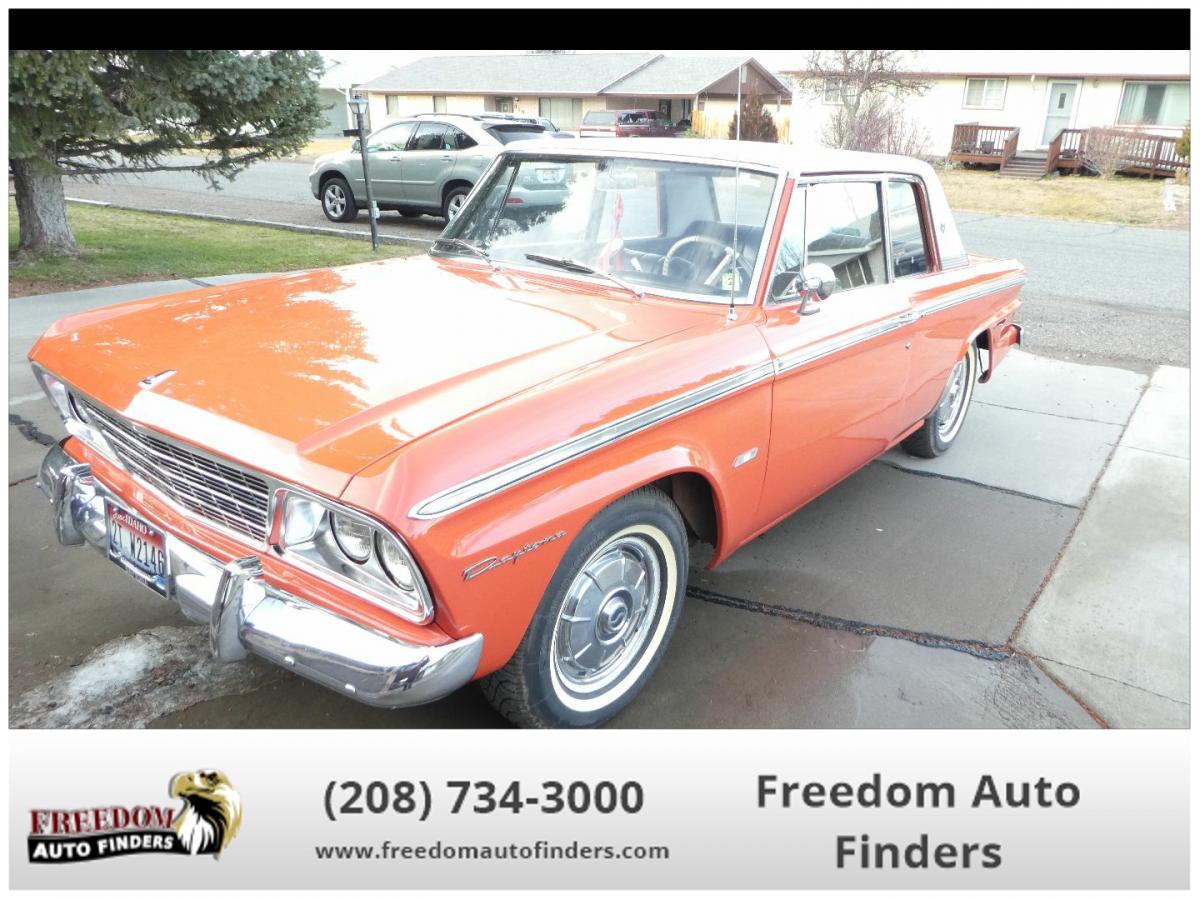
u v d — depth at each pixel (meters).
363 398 2.31
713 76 34.00
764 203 3.16
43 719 2.67
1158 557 3.94
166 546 2.48
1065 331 7.91
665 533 2.75
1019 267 5.02
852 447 3.73
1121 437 5.39
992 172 25.86
